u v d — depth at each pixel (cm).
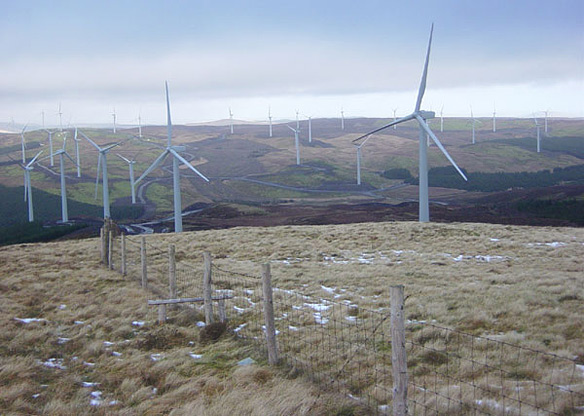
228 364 1332
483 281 2392
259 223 10794
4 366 1308
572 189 13750
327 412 997
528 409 955
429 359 1291
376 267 2917
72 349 1518
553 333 1462
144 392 1151
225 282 2475
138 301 2072
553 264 2984
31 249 4012
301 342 1452
